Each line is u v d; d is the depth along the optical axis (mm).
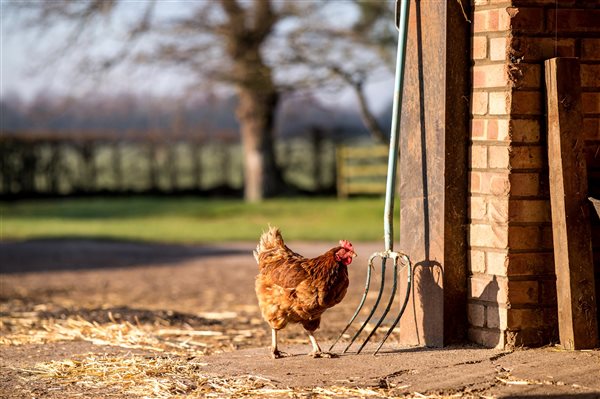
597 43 6410
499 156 6281
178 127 36781
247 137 35375
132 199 37062
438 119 6516
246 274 15023
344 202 30188
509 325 6281
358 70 25859
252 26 28281
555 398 5113
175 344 7730
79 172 36844
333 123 41125
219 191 38344
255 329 9000
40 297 12141
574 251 6086
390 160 6504
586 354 6023
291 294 6387
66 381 6203
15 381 6262
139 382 6090
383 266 6551
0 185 35125
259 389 5676
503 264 6270
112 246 20312
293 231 22484
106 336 8180
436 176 6547
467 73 6496
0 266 16531
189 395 5652
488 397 5215
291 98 35312
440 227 6531
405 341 6922
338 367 6148
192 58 28547
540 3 6246
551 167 6168
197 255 18297
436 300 6594
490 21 6312
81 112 38250
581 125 6109
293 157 37281
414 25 6699
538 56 6262
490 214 6348
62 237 22344
